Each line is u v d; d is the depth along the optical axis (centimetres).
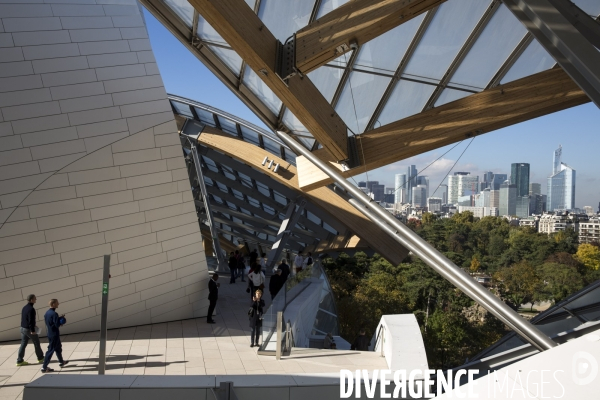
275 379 767
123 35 1373
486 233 11350
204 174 3419
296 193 2934
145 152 1384
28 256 1236
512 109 1219
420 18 1111
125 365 1083
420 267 6209
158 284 1480
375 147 1410
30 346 1210
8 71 1196
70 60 1280
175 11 1164
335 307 2434
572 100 1153
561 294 7925
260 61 995
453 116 1306
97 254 1343
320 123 1249
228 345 1296
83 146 1290
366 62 1228
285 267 1945
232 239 5175
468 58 1208
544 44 471
